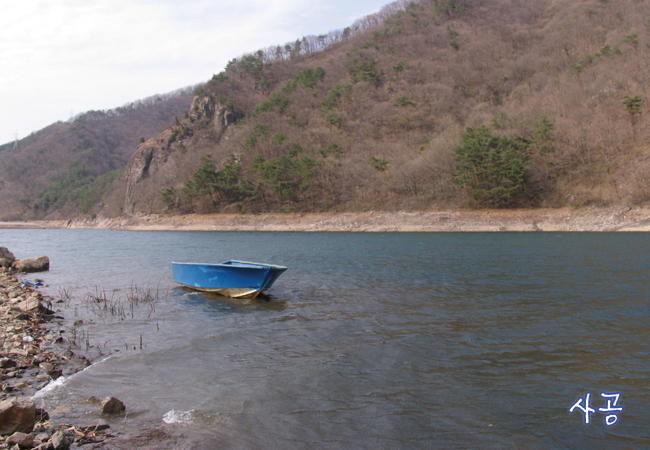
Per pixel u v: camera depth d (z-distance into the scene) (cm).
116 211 10581
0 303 1266
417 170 6500
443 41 14100
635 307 1190
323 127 9450
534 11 15775
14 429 500
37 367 775
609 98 6319
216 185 7656
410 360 802
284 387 689
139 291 1588
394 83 11325
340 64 13575
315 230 6141
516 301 1291
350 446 514
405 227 5466
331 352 858
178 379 729
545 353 830
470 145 5556
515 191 5362
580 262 2109
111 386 700
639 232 4003
